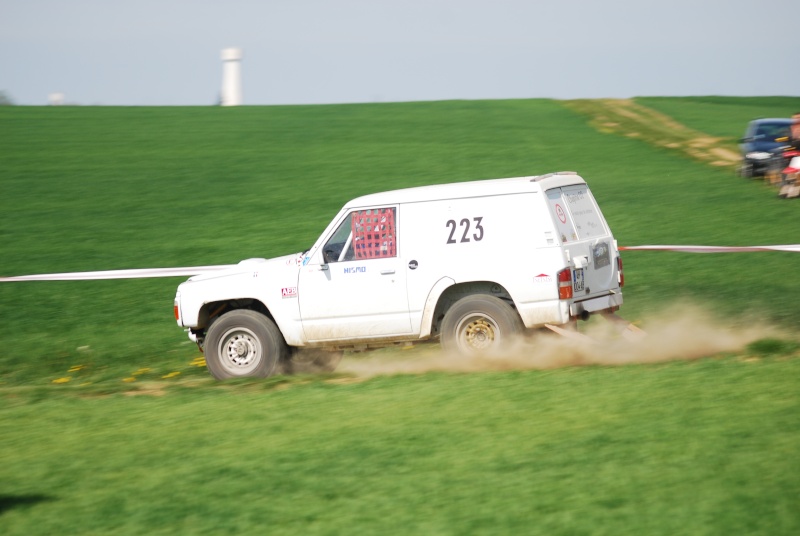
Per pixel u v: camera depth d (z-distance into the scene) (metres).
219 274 40.56
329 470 24.39
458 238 37.59
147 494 23.58
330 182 114.06
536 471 23.02
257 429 29.38
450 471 23.58
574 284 36.91
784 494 20.14
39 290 65.12
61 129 162.12
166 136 154.88
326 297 38.78
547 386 32.06
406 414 29.80
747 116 177.62
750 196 93.62
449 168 122.69
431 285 37.66
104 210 99.12
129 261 74.88
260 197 105.06
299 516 21.27
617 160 126.69
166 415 32.53
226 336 39.88
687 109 191.25
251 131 160.88
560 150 136.88
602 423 26.67
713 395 28.61
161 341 51.25
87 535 21.09
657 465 22.64
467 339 37.56
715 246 68.81
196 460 26.33
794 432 24.12
